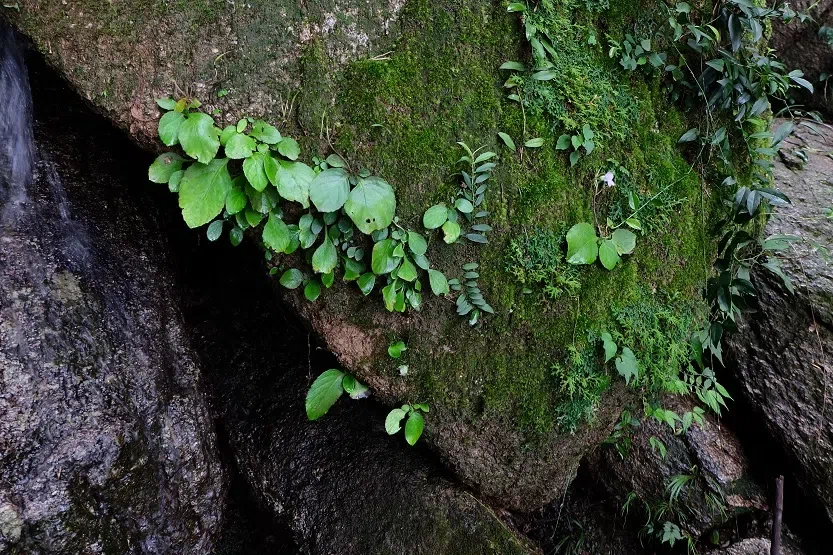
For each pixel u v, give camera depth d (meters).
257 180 0.61
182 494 0.79
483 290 0.71
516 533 0.80
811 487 0.81
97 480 0.69
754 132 0.75
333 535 0.81
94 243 0.76
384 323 0.71
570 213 0.71
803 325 0.82
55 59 0.60
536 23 0.67
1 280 0.67
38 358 0.67
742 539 0.82
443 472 0.80
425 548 0.76
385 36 0.66
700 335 0.76
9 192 0.68
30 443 0.66
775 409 0.83
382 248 0.66
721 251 0.73
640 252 0.74
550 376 0.74
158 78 0.62
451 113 0.67
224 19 0.62
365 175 0.65
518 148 0.69
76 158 0.75
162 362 0.80
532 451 0.77
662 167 0.73
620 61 0.70
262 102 0.64
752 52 0.73
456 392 0.74
